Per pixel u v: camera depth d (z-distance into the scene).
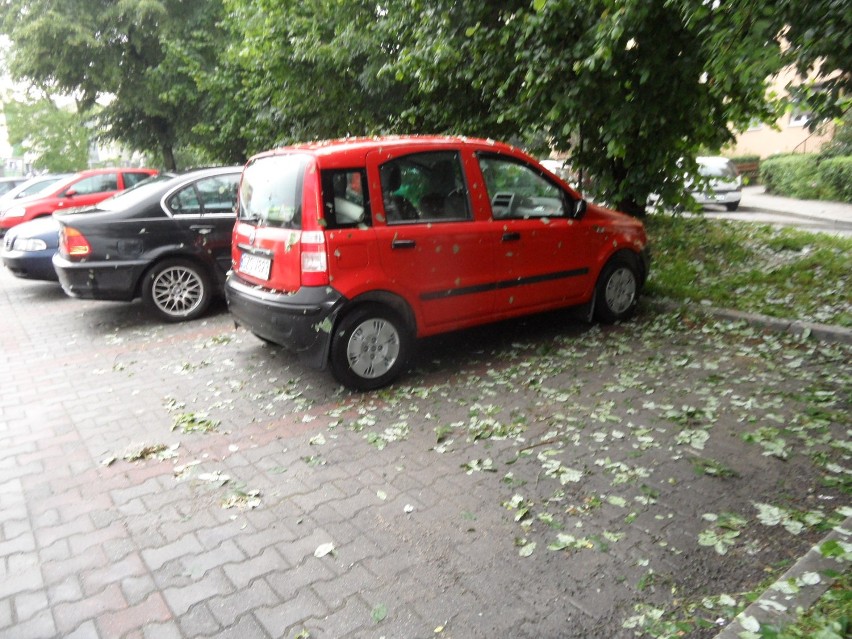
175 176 7.97
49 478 4.00
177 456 4.23
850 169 17.73
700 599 2.73
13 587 2.99
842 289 6.94
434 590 2.86
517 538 3.20
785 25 4.12
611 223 6.38
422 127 9.56
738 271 7.98
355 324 4.98
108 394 5.39
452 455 4.10
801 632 2.38
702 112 7.30
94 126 21.56
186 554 3.19
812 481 3.58
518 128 8.80
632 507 3.42
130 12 17.80
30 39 18.19
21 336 7.35
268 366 5.94
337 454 4.19
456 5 7.57
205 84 13.89
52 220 9.44
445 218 5.35
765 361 5.42
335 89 9.84
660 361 5.55
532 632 2.59
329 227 4.79
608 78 6.59
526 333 6.50
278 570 3.04
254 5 10.98
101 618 2.77
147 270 7.45
